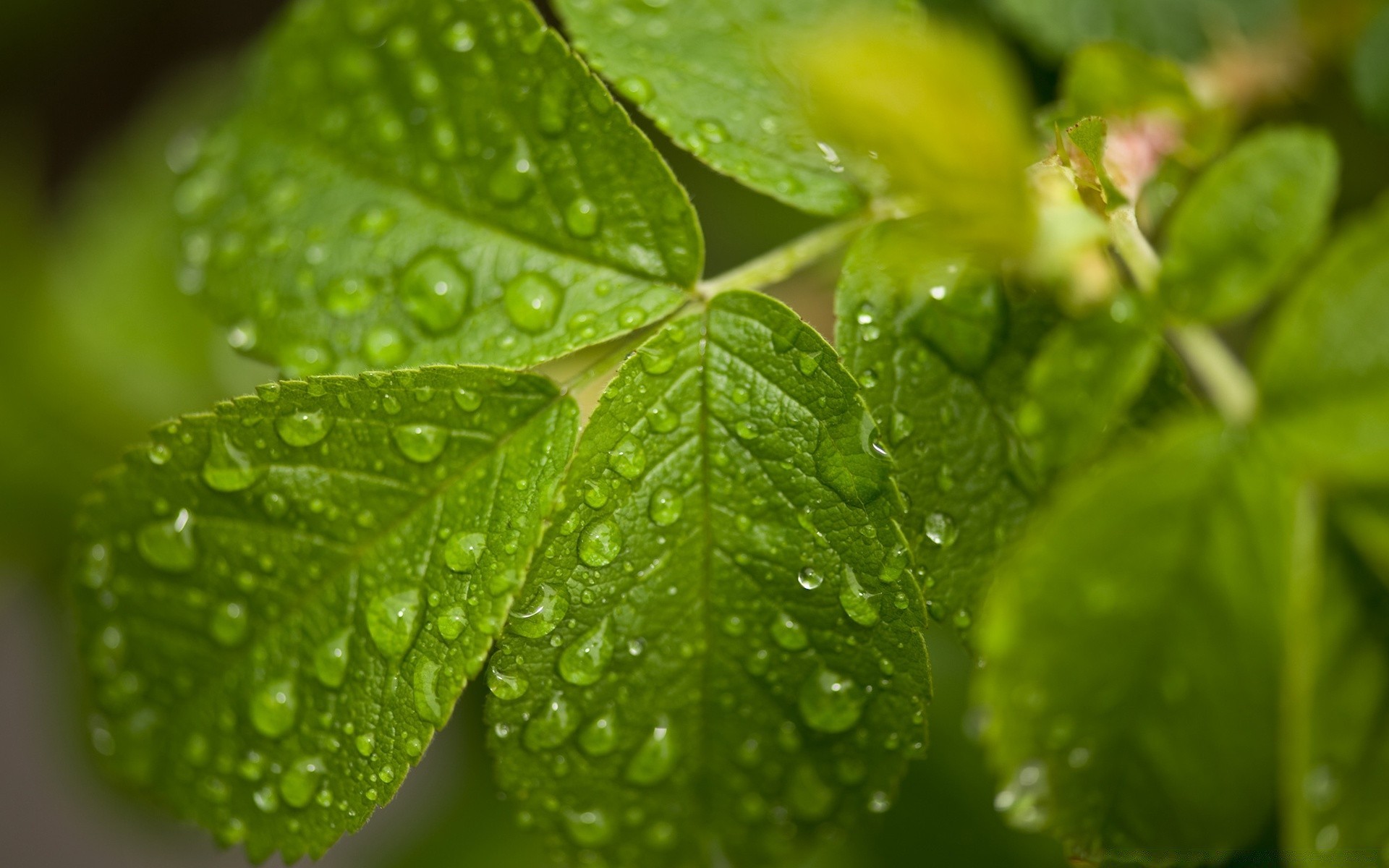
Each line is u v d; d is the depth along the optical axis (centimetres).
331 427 20
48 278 27
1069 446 20
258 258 21
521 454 20
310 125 21
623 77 21
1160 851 21
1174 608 20
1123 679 20
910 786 24
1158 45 23
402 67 21
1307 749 21
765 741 20
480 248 21
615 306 20
